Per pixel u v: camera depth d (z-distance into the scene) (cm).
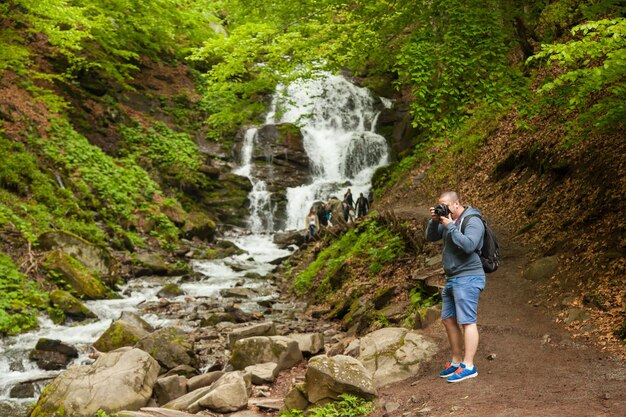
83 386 774
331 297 1457
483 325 851
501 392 599
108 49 2558
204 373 934
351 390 663
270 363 908
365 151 3088
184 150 2761
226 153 2958
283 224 2814
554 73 1395
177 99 3061
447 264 656
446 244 656
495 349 755
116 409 757
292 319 1391
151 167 2538
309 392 675
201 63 3353
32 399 899
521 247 1175
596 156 1205
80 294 1490
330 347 1058
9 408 862
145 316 1395
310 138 3100
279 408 732
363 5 1206
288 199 2862
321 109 3272
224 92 1975
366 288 1319
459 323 650
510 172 1616
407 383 704
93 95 2630
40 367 1031
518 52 1725
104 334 1088
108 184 2169
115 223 2047
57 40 2078
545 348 745
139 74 3036
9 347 1107
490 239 651
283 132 3031
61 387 778
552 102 1009
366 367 759
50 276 1469
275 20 1554
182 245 2184
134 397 775
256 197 2789
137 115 2822
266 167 2945
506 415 521
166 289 1631
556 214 1198
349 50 1382
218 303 1549
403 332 816
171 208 2342
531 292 963
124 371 806
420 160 2417
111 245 1895
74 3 2373
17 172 1819
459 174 1961
